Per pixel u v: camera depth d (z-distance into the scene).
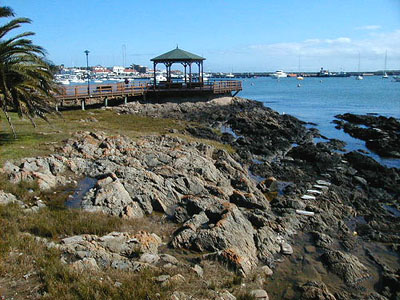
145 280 9.13
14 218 12.30
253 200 17.02
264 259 12.62
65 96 38.25
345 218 17.17
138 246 11.45
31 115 21.28
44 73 20.23
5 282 8.62
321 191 20.08
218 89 53.44
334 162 26.31
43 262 9.43
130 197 15.36
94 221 13.07
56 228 12.23
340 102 77.38
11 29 19.64
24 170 16.66
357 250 14.04
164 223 14.28
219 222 13.04
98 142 22.62
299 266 12.48
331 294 10.69
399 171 24.20
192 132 34.19
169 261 10.94
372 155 30.20
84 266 9.55
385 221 16.88
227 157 24.44
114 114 41.09
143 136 26.81
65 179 17.17
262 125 40.47
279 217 16.06
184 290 9.00
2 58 19.42
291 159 27.75
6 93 18.47
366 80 199.50
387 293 11.29
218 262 11.16
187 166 19.86
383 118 46.25
